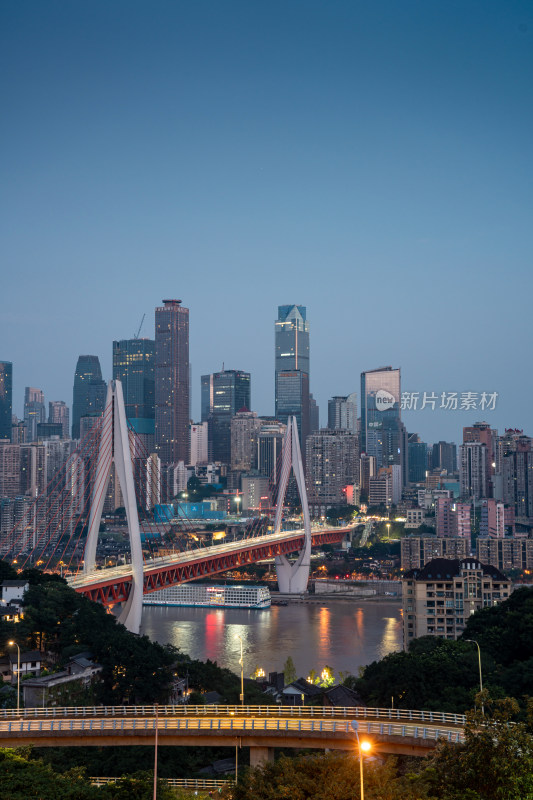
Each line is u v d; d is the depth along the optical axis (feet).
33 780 379.76
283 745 428.97
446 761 343.05
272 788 349.00
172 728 433.89
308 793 342.23
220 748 533.55
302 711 469.16
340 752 463.42
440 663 599.57
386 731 422.41
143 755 499.92
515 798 313.32
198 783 432.25
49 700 618.44
